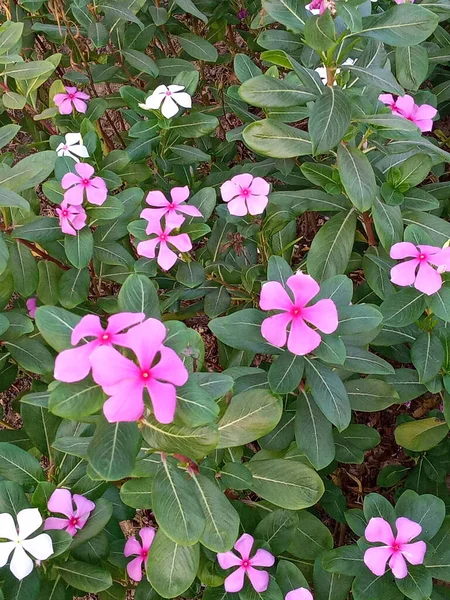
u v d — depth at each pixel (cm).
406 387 46
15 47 61
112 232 53
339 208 48
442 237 46
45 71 55
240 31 79
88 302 57
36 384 55
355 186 41
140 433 30
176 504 33
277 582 39
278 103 40
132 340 26
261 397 37
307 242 77
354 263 53
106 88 92
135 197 52
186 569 36
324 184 47
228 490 45
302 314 34
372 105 45
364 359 39
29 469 39
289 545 42
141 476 36
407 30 39
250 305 58
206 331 75
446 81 67
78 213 48
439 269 37
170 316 59
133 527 65
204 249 56
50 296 55
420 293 40
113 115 90
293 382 37
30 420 44
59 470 41
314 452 40
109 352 26
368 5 46
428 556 38
